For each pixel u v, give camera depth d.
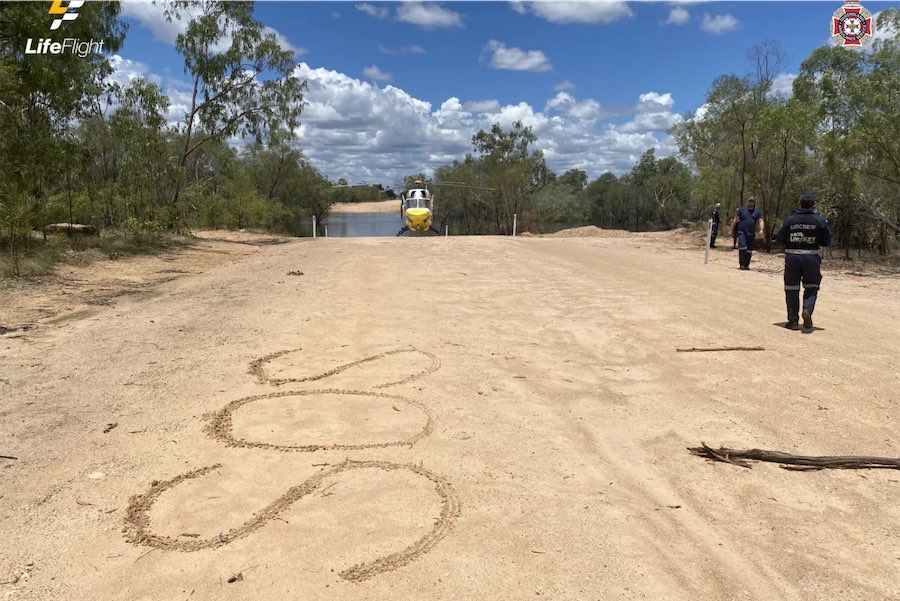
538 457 4.15
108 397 5.16
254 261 16.94
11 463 3.92
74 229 17.44
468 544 3.11
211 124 25.89
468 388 5.53
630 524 3.33
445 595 2.72
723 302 9.80
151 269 14.00
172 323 8.05
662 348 6.94
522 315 8.76
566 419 4.83
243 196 37.97
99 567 2.89
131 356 6.42
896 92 14.81
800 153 19.33
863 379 5.77
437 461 4.05
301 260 17.03
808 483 3.79
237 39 24.89
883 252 17.94
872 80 15.34
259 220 39.50
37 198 14.59
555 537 3.19
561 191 63.88
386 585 2.78
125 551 3.02
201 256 17.75
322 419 4.75
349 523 3.28
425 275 13.15
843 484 3.77
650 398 5.31
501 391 5.46
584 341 7.26
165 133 22.81
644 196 73.62
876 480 3.82
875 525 3.32
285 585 2.77
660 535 3.22
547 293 10.68
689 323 8.21
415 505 3.48
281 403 5.09
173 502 3.48
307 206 65.25
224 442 4.29
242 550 3.03
